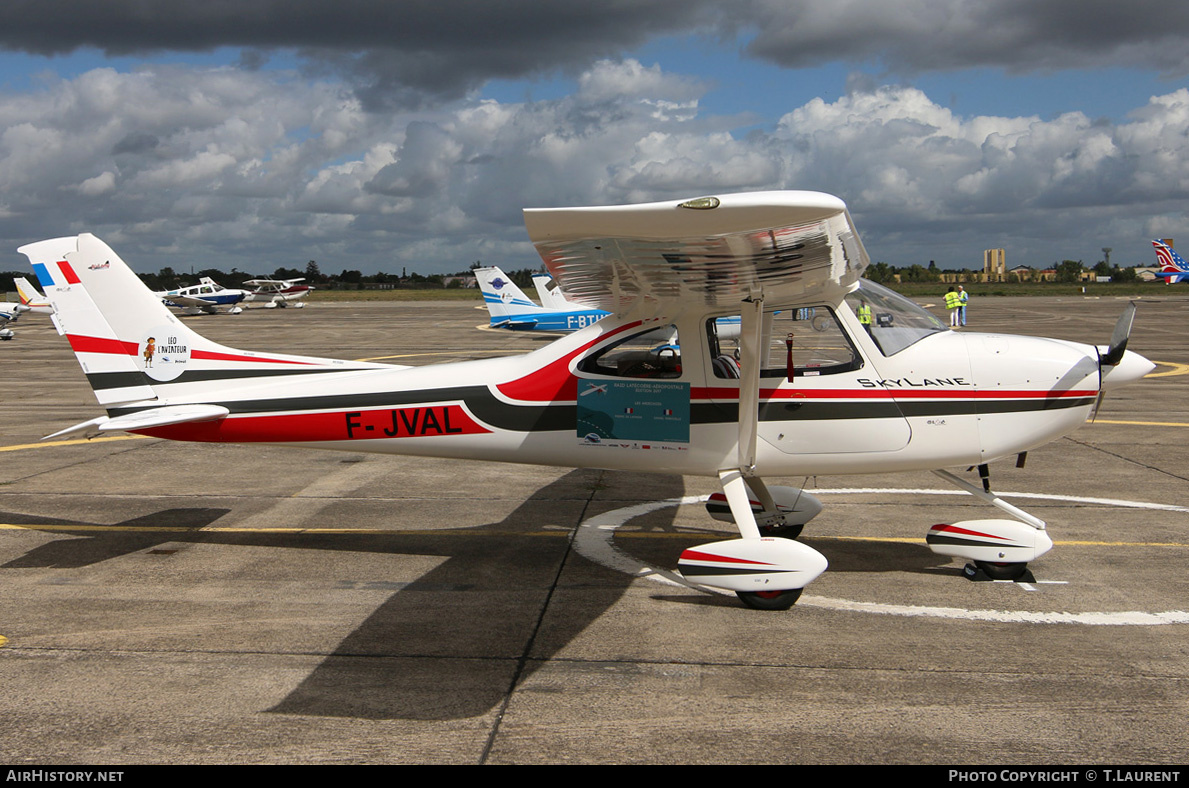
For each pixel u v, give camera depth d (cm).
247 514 621
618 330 473
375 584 466
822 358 453
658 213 289
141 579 475
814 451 459
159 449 875
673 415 467
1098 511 602
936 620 409
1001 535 456
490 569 493
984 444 450
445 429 495
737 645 380
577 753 289
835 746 292
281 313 4603
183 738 300
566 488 697
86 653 373
